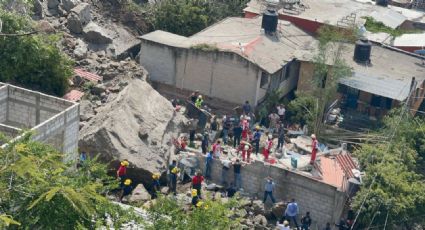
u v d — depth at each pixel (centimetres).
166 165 5594
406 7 9625
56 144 4584
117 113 5622
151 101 6066
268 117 6719
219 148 5825
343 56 7362
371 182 5509
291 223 5356
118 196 5134
